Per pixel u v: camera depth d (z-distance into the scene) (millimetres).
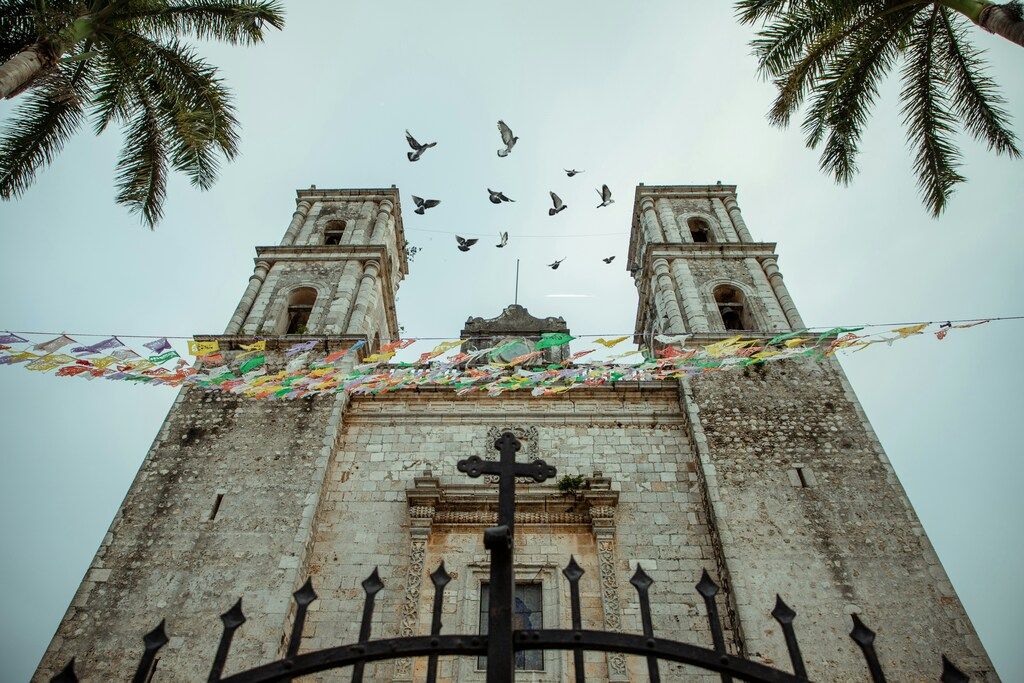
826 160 19656
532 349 27656
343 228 32125
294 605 17484
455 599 18031
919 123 18641
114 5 19109
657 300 28391
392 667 16625
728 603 17578
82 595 17250
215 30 20109
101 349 16609
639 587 6992
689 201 32969
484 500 19734
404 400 22969
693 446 21141
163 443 20906
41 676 15734
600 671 16797
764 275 28297
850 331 18422
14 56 15883
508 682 6160
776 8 19078
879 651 16266
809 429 21250
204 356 22000
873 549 18188
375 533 19375
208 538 18500
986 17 15492
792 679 6137
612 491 19422
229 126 20000
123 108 19812
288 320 27422
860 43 18656
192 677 15859
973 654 16094
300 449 20688
